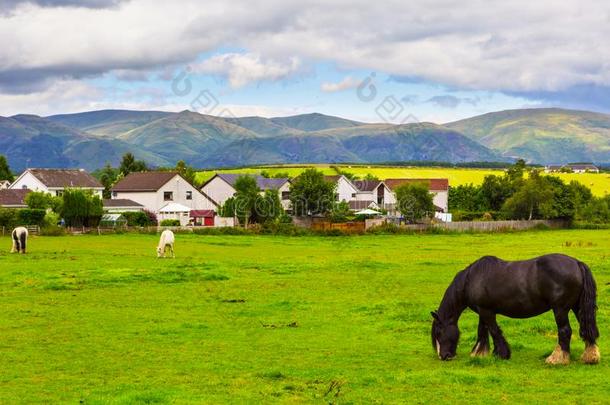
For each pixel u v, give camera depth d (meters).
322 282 34.00
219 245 63.62
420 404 13.13
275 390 14.23
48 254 49.25
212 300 28.03
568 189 117.75
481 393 13.81
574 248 59.88
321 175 104.62
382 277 36.03
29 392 14.33
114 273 35.84
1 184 141.25
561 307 15.98
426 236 82.94
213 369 16.39
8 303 26.98
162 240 48.28
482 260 17.03
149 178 118.12
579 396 13.40
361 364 16.83
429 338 20.05
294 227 83.00
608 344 18.44
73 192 87.56
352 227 92.56
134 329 21.61
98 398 13.55
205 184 127.12
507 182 136.12
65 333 20.97
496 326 17.05
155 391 14.05
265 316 24.14
